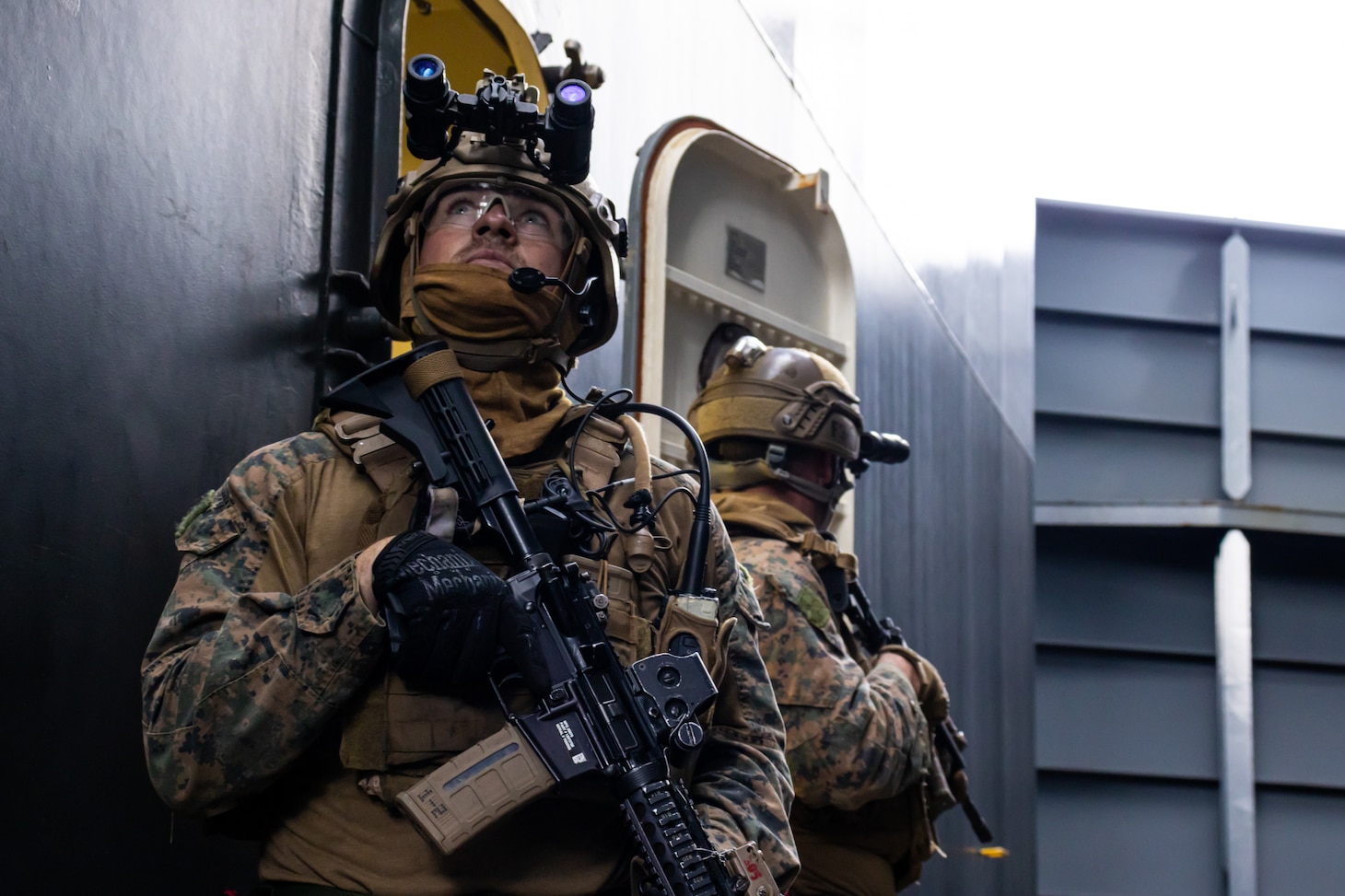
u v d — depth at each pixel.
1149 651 8.55
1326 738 8.62
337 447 1.67
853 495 3.90
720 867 1.48
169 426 1.90
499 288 1.70
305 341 2.22
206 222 2.00
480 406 1.72
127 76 1.85
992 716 6.11
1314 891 8.44
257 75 2.13
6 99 1.64
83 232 1.75
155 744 1.46
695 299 3.31
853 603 2.86
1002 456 6.87
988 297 7.02
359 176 2.40
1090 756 8.45
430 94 1.73
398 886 1.47
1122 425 8.71
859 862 2.65
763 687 1.81
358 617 1.44
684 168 3.30
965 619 5.75
